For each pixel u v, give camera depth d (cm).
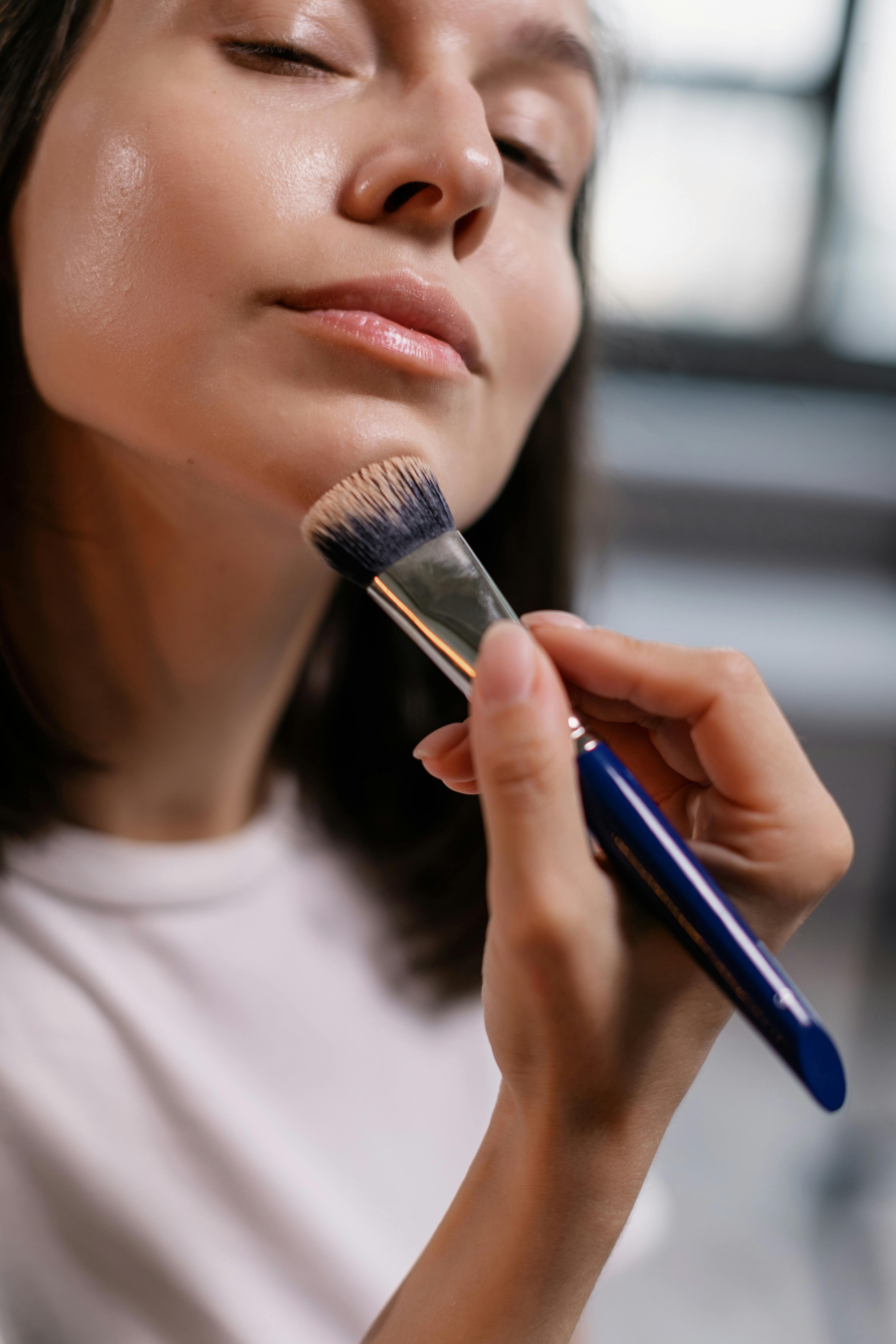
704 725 34
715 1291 103
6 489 46
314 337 35
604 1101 32
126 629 50
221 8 36
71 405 39
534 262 45
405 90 38
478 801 69
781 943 36
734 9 196
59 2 38
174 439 36
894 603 195
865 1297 105
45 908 52
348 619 69
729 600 189
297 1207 53
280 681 56
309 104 36
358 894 65
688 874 29
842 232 209
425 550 34
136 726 53
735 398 208
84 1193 49
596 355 77
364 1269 54
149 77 36
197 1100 52
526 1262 33
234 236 35
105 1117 51
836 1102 27
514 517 72
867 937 160
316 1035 59
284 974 59
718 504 193
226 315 35
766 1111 127
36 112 39
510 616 33
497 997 31
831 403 212
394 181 35
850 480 196
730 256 208
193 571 47
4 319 43
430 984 64
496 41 41
